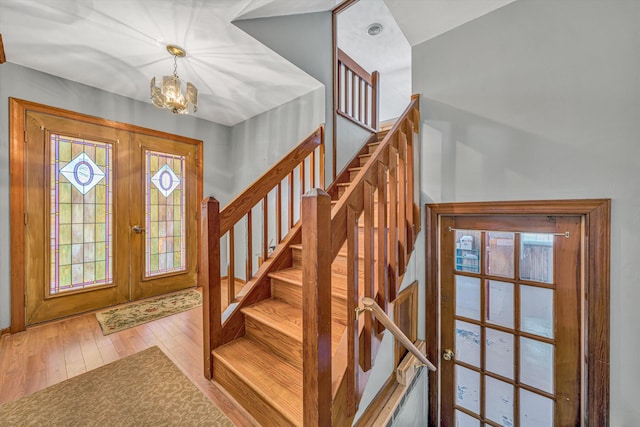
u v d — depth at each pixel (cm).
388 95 495
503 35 177
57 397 151
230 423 135
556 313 161
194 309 284
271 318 171
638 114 136
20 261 234
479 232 191
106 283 288
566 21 155
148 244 322
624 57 139
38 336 223
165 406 145
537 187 164
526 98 168
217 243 173
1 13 174
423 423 204
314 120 290
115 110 293
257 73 256
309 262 106
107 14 178
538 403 167
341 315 164
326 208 107
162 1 167
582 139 150
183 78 265
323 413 107
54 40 204
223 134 394
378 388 155
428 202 208
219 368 162
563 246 159
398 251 180
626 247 139
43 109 247
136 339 218
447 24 196
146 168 319
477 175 186
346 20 318
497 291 183
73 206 267
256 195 206
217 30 197
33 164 243
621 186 140
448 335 203
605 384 143
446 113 200
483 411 188
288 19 237
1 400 148
